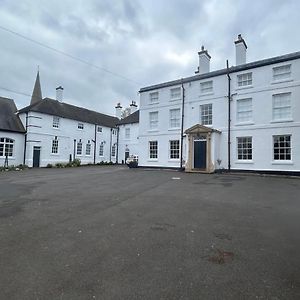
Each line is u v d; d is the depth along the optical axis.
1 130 26.98
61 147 32.38
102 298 2.93
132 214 6.56
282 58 18.14
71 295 2.99
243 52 20.84
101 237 4.89
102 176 16.77
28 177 16.36
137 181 13.77
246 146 19.41
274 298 2.95
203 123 21.70
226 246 4.48
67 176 16.89
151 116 25.16
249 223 5.84
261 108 18.81
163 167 23.66
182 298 2.94
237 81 20.11
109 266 3.71
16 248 4.34
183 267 3.69
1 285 3.19
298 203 8.02
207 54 22.98
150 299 2.92
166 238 4.86
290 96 17.83
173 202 8.06
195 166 20.72
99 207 7.31
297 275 3.48
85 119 36.03
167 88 24.03
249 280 3.34
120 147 40.81
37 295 2.98
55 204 7.69
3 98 30.97
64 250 4.27
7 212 6.70
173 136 23.23
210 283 3.27
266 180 14.47
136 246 4.46
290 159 17.59
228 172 19.55
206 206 7.53
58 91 35.81
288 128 17.66
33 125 29.05
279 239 4.82
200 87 22.05
